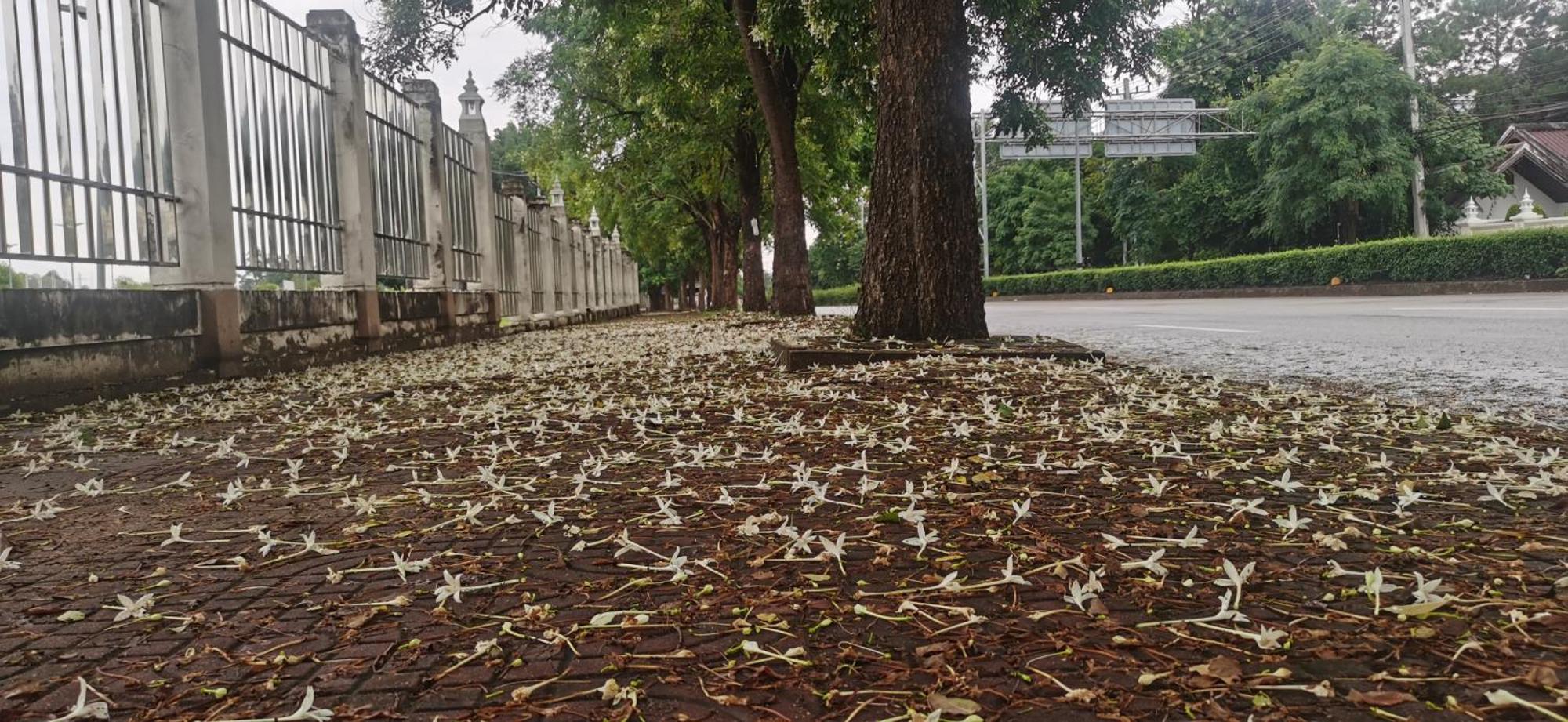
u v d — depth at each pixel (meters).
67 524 2.82
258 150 7.65
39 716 1.48
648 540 2.44
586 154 28.73
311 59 8.69
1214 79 42.47
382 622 1.88
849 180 27.81
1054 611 1.83
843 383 5.89
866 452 3.68
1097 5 13.41
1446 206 35.34
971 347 6.96
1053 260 55.38
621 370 7.68
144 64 6.38
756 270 24.48
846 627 1.79
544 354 9.98
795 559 2.22
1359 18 38.78
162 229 6.58
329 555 2.39
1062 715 1.41
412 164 11.34
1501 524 2.43
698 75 18.19
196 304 6.80
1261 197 37.78
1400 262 23.77
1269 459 3.37
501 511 2.82
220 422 5.12
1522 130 41.75
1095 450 3.62
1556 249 20.06
